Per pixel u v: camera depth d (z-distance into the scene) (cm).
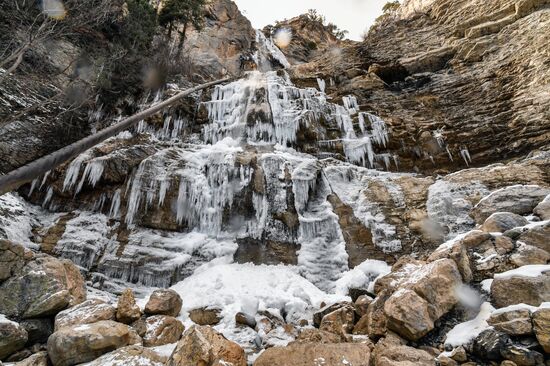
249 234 768
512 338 306
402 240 758
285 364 344
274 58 2567
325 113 1195
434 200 805
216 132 1153
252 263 727
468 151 1041
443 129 1119
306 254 750
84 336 351
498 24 1373
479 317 356
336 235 785
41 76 1005
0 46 909
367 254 745
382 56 1728
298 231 782
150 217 768
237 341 450
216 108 1230
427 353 329
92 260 686
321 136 1127
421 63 1526
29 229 707
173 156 867
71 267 505
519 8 1330
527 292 344
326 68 1820
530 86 1055
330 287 691
